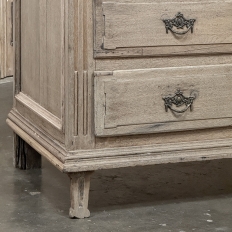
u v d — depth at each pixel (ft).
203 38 5.76
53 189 6.64
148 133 5.77
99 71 5.51
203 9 5.72
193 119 5.86
